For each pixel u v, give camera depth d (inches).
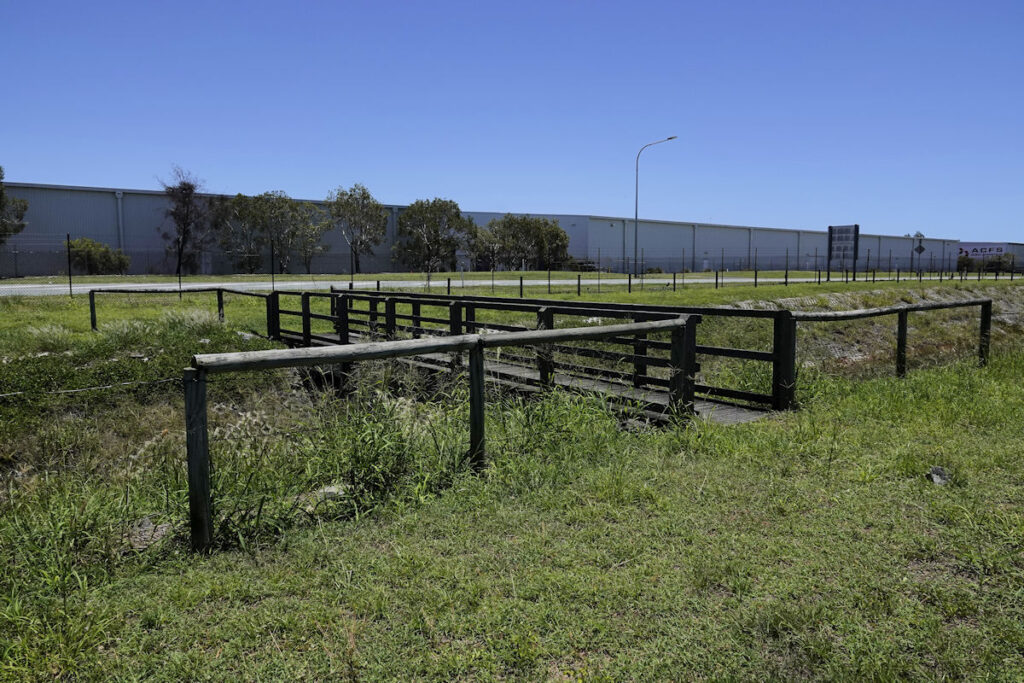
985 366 374.3
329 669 102.7
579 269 2605.8
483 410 192.9
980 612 116.1
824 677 100.7
